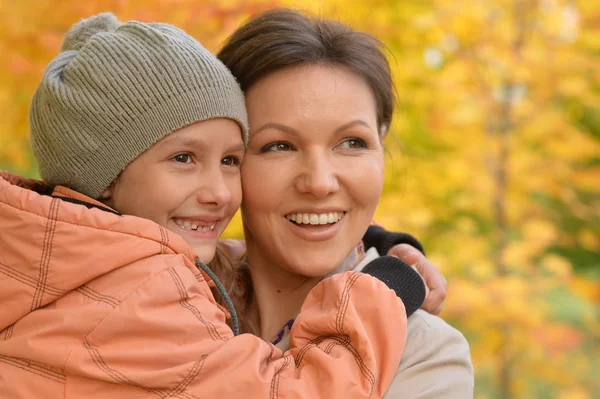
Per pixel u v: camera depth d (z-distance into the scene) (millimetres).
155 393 1325
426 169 4000
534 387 5059
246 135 1643
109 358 1315
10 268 1387
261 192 1671
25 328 1365
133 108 1495
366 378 1388
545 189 4391
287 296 1814
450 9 3805
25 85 2916
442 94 3891
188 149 1541
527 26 4062
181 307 1405
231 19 2766
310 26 1695
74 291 1391
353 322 1439
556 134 4285
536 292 4219
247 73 1681
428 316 1618
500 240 4230
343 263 1780
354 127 1649
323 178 1604
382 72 1754
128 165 1538
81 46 1621
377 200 1726
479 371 5191
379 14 3584
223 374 1350
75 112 1503
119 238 1398
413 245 1963
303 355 1460
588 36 4145
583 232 5719
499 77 4066
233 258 1953
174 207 1541
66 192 1559
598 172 4520
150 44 1524
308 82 1635
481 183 4066
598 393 5211
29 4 2713
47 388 1326
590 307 5496
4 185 1417
